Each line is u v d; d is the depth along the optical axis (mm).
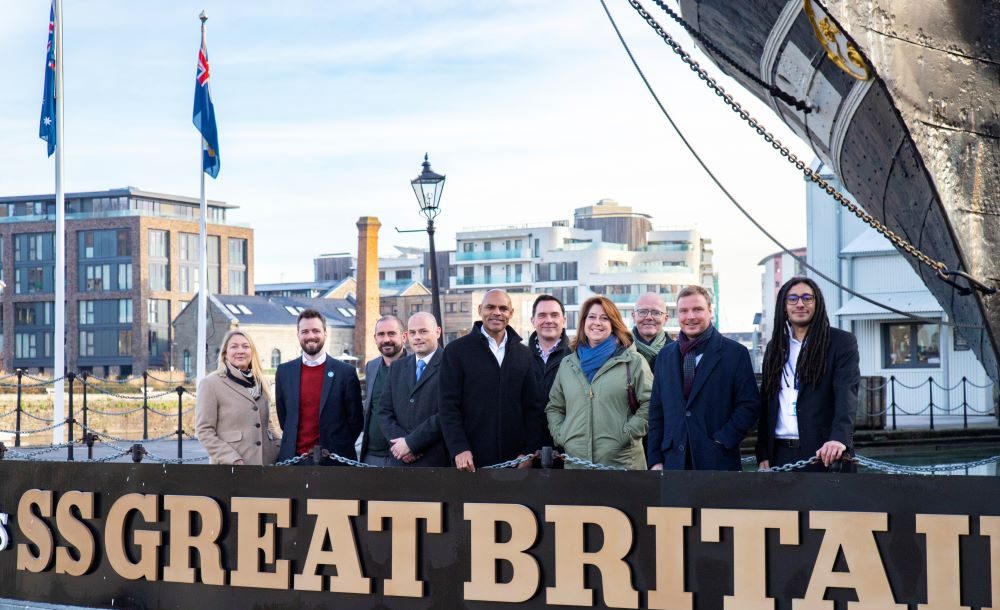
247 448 7555
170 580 7227
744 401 6215
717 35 10078
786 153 7707
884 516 5336
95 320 82750
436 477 6465
